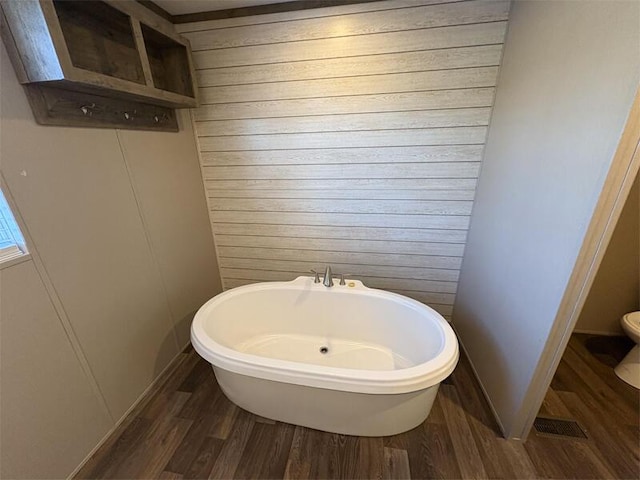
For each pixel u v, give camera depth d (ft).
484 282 5.51
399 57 5.39
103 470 4.29
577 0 3.22
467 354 6.27
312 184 6.71
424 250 6.81
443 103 5.56
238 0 5.21
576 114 3.23
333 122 6.07
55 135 3.77
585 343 6.66
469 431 4.74
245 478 4.16
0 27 3.10
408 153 6.04
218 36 5.78
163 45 5.52
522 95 4.37
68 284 4.01
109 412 4.76
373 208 6.66
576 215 3.21
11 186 3.32
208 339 4.71
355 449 4.50
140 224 5.30
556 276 3.51
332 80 5.75
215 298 5.96
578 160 3.19
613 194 2.87
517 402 4.31
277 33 5.59
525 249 4.19
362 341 6.41
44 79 3.28
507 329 4.63
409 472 4.17
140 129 5.20
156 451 4.54
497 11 4.86
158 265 5.82
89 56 4.04
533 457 4.33
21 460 3.50
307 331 6.66
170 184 6.06
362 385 3.87
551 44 3.70
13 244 3.45
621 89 2.66
